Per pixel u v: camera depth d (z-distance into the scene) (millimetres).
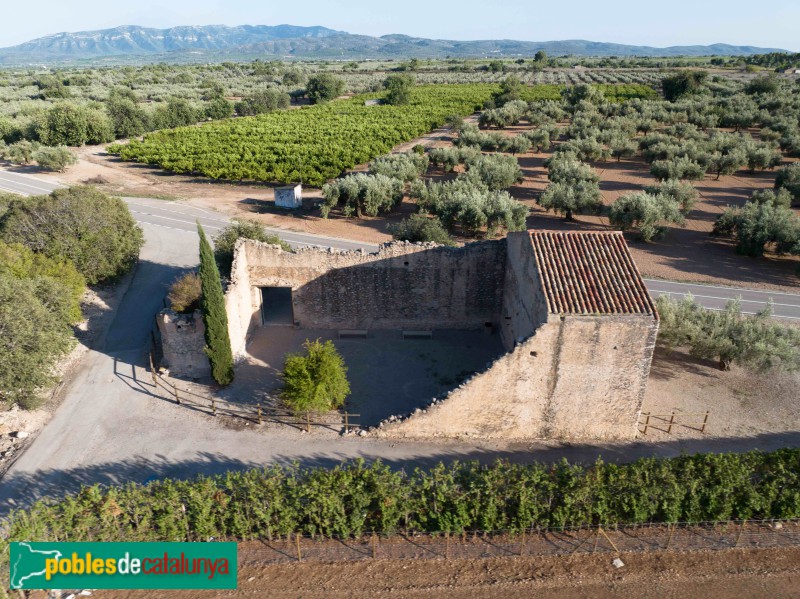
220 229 56812
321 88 153375
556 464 21984
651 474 20219
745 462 21344
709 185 72438
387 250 33125
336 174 73438
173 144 90125
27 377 26516
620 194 68188
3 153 87812
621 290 23953
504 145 86000
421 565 18859
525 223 56531
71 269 37875
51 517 18688
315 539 19844
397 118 113938
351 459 24438
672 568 18750
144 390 29688
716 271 47062
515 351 23766
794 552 19422
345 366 31781
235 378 30656
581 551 19375
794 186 62062
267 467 23812
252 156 80750
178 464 24281
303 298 34781
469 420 25484
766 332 29984
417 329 35312
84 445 25531
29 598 17672
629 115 103312
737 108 105750
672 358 32656
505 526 19641
